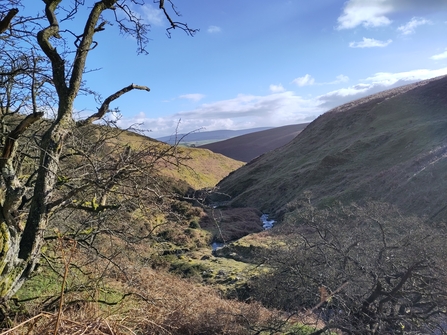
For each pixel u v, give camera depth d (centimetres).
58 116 400
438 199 1969
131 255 651
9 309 427
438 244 752
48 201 387
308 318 791
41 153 388
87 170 499
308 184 3559
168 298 709
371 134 4044
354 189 2694
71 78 407
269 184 4112
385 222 885
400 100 4434
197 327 640
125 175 421
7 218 360
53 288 599
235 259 1806
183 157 428
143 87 483
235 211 3384
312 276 788
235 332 679
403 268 769
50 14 409
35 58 463
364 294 752
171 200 485
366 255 804
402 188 2300
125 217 559
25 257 375
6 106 521
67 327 289
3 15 423
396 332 714
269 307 880
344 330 690
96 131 516
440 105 3881
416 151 3005
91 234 503
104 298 577
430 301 737
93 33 425
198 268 1608
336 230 895
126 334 359
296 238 1019
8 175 368
